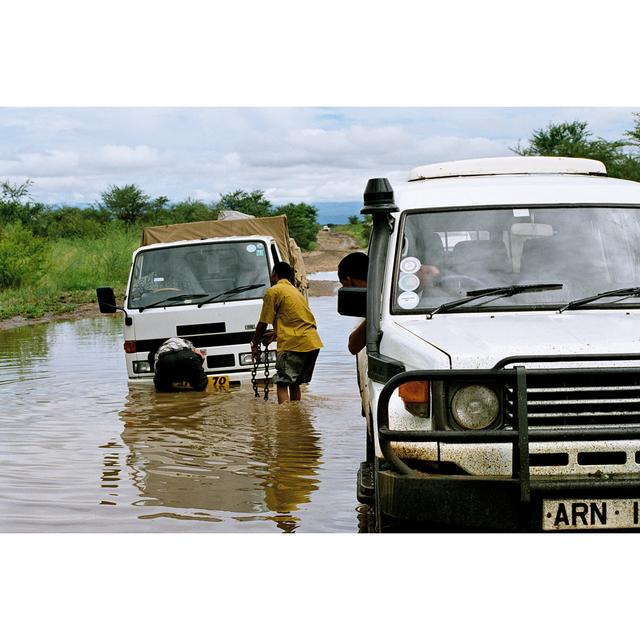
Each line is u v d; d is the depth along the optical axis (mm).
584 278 7750
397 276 7875
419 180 9320
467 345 6719
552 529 6270
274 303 14180
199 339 15727
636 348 6621
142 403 14625
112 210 99688
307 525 8211
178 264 16359
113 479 9922
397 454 6684
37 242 49031
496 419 6484
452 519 6344
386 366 7121
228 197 103938
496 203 8156
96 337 27594
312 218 115500
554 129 57625
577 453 6449
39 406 14656
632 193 8344
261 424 12695
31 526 8242
